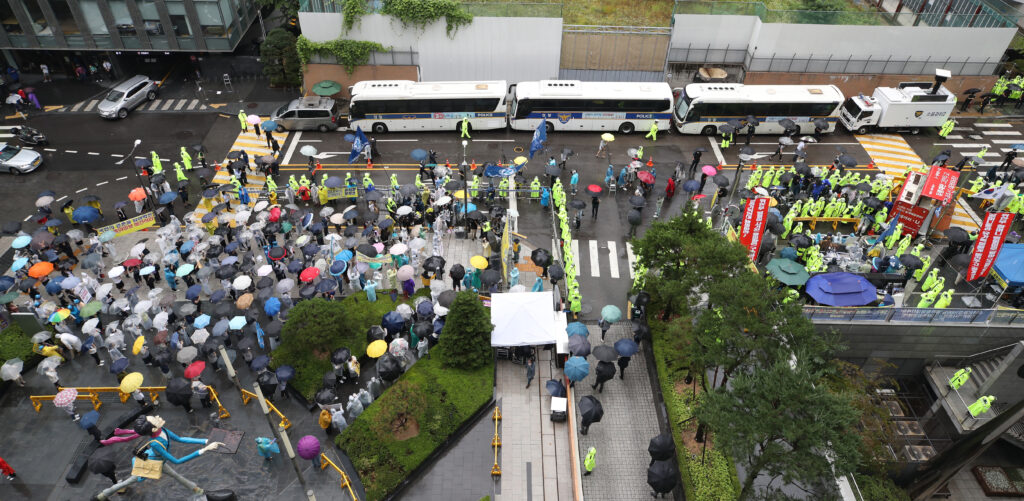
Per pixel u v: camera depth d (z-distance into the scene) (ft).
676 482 80.64
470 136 155.43
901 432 106.42
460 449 87.76
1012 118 164.76
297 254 117.70
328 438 87.76
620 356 94.12
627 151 151.64
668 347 93.45
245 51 180.45
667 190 134.72
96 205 125.59
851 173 143.54
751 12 157.17
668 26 161.27
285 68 163.22
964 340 103.45
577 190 138.21
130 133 151.12
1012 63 172.45
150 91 161.58
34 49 158.20
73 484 82.69
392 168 143.74
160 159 143.02
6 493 81.71
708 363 84.38
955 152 152.66
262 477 83.10
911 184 119.75
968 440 90.68
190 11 153.28
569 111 152.66
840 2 167.53
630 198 126.52
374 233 116.88
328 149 148.87
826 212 127.85
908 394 111.55
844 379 88.69
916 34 156.87
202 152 136.26
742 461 69.21
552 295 99.55
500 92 150.61
